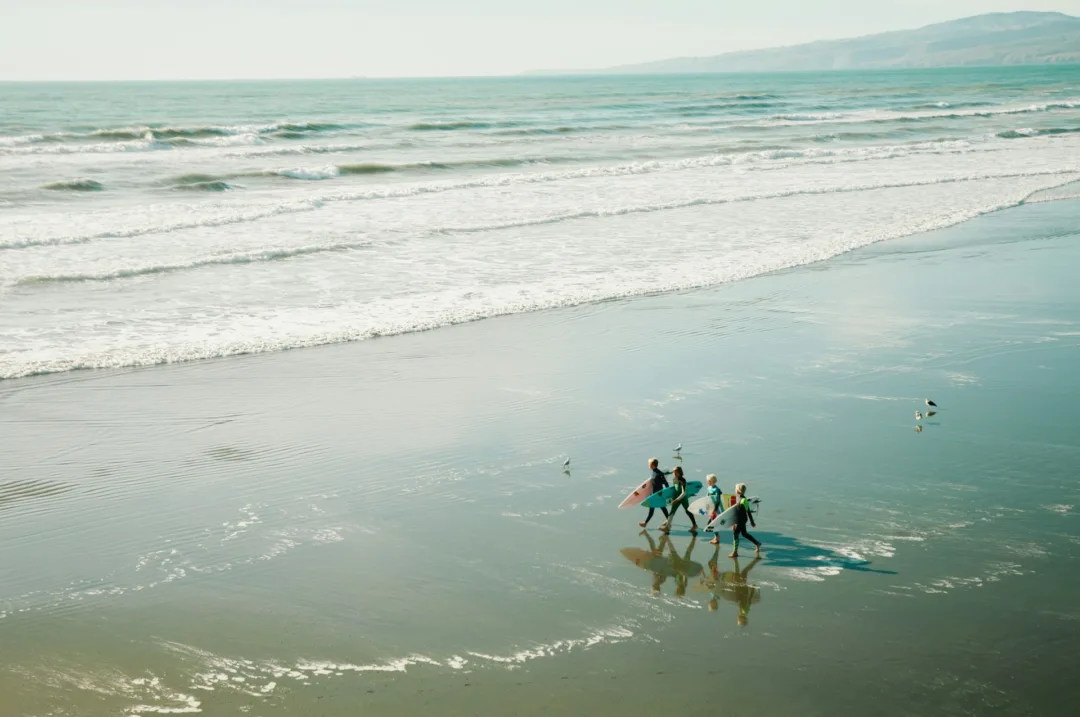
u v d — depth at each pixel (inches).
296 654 313.9
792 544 393.4
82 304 812.0
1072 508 426.3
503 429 537.0
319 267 976.3
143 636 324.5
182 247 1052.5
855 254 1061.8
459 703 286.8
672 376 635.5
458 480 465.4
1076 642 318.0
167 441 518.3
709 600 350.6
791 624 331.3
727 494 422.0
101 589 356.8
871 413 558.3
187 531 406.9
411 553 387.9
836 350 694.5
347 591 355.9
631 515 430.6
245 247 1057.5
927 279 935.7
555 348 707.4
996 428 529.7
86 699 290.2
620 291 883.4
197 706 286.8
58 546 392.2
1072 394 590.6
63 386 609.3
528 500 443.2
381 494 448.1
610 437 523.5
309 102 5492.1
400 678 300.4
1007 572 366.6
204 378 631.2
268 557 383.9
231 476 470.0
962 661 307.4
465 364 666.8
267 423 548.1
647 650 315.9
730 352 692.7
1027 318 781.3
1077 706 284.5
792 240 1138.0
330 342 717.9
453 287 896.3
